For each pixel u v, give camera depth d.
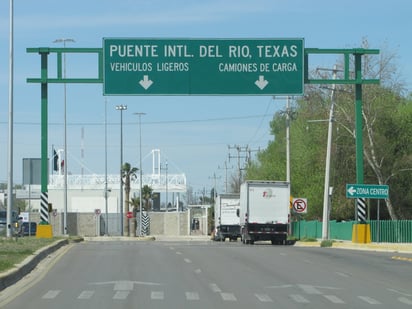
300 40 43.69
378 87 64.88
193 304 17.91
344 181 68.81
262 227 56.25
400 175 67.44
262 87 43.25
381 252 38.25
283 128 109.19
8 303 17.94
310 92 69.38
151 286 21.58
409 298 19.41
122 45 43.16
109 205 129.50
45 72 44.06
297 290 20.92
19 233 49.22
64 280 23.19
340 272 26.39
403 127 67.19
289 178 70.19
